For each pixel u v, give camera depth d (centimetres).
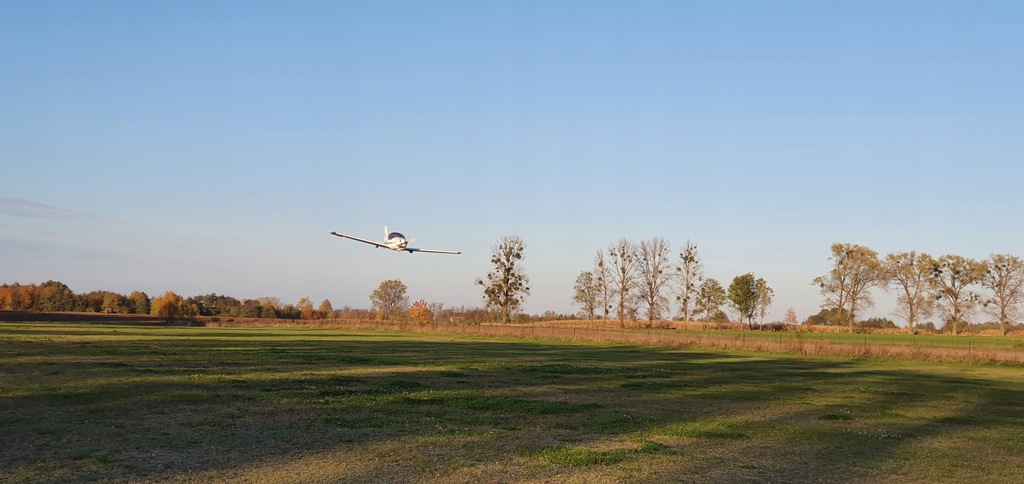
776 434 2236
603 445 1944
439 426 2178
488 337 9350
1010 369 5562
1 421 2064
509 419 2378
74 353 4697
